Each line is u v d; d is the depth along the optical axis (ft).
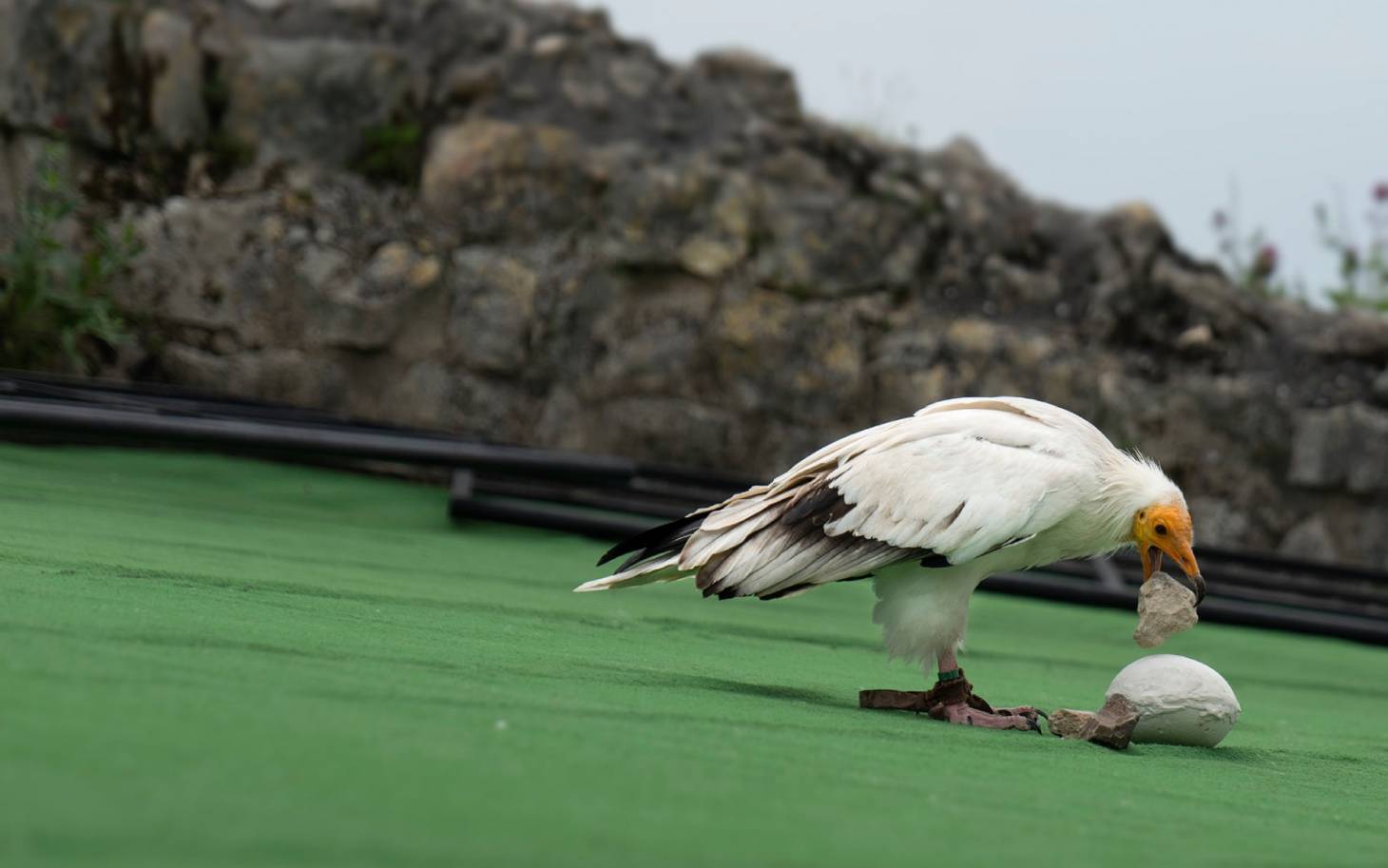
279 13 40.55
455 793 6.13
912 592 12.21
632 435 39.32
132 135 37.14
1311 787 10.69
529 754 7.25
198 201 37.24
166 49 37.52
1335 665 24.32
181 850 4.86
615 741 8.09
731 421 39.83
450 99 40.42
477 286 38.52
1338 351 44.83
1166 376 43.57
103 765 5.72
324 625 11.97
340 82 39.19
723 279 40.14
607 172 39.96
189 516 22.59
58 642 8.63
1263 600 31.35
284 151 38.68
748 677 13.17
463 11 41.83
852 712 11.52
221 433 22.84
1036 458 12.21
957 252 43.98
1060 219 46.06
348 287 37.55
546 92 41.45
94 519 19.71
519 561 23.80
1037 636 23.90
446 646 11.76
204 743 6.31
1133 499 12.49
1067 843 7.12
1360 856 7.87
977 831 7.09
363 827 5.42
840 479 12.23
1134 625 26.16
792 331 40.42
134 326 36.19
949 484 11.98
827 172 42.83
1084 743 11.44
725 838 6.09
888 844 6.44
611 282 39.63
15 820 4.94
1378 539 42.98
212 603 12.29
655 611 18.98
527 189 39.68
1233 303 45.37
